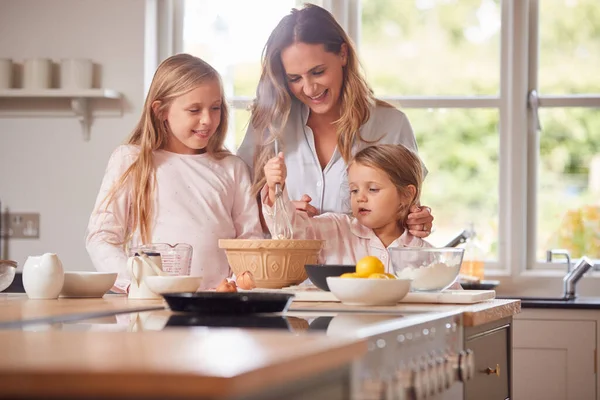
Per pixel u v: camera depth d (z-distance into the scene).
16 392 0.86
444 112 4.47
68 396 0.85
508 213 4.39
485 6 4.43
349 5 4.50
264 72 3.13
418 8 4.49
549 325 3.81
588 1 4.39
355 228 2.90
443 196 4.47
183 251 2.40
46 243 4.27
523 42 4.38
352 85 3.13
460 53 4.46
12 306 1.95
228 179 2.99
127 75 4.24
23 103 4.29
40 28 4.30
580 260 4.09
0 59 4.19
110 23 4.26
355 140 3.16
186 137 2.90
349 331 1.34
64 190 4.27
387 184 2.87
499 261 4.41
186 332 1.34
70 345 1.13
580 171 4.39
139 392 0.84
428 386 1.62
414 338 1.59
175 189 2.89
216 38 4.56
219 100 2.93
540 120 4.41
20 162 4.29
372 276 2.13
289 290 2.39
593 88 4.40
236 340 1.19
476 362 2.09
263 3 4.54
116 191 2.83
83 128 4.24
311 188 3.20
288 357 0.98
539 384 3.81
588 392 3.78
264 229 3.06
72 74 4.16
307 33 3.03
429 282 2.29
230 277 2.95
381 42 4.51
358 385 1.27
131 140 3.00
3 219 4.29
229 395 0.83
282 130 3.15
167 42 4.51
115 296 2.45
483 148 4.43
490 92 4.43
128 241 2.84
